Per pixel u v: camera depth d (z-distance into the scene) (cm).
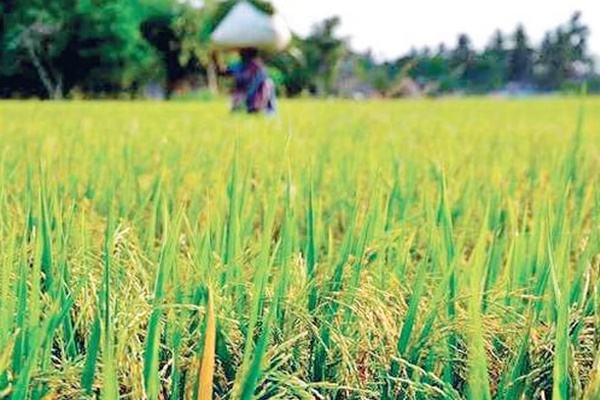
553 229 301
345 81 3466
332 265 300
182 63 6400
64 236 283
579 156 659
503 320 253
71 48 5716
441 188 312
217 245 299
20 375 191
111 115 1597
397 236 315
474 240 401
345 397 233
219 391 233
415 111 2125
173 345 233
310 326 238
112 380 192
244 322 247
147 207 442
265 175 493
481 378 201
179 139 829
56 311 218
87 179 504
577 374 210
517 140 945
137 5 6219
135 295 257
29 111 1750
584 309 258
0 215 302
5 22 5525
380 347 233
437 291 237
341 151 677
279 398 216
